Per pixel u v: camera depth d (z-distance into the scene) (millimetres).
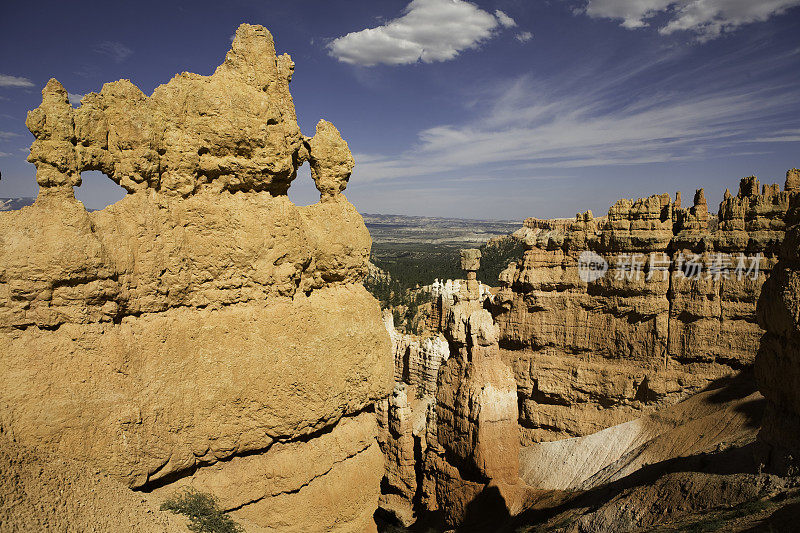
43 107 13625
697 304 45812
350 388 19938
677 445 41094
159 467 15203
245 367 16922
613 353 49344
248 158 17172
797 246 21438
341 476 19781
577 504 39719
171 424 15438
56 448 13414
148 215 15398
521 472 48875
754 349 43812
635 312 47906
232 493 16859
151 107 15555
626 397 48219
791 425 23141
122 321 15023
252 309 17297
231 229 16984
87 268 13820
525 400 52844
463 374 42250
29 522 11414
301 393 18109
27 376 13195
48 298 13555
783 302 21312
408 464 43188
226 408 16609
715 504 26719
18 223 13492
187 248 16391
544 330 52125
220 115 16422
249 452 17656
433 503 42875
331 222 20594
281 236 17781
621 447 45656
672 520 28219
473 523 40188
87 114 14359
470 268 49344
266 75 17766
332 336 19188
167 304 15906
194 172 16484
